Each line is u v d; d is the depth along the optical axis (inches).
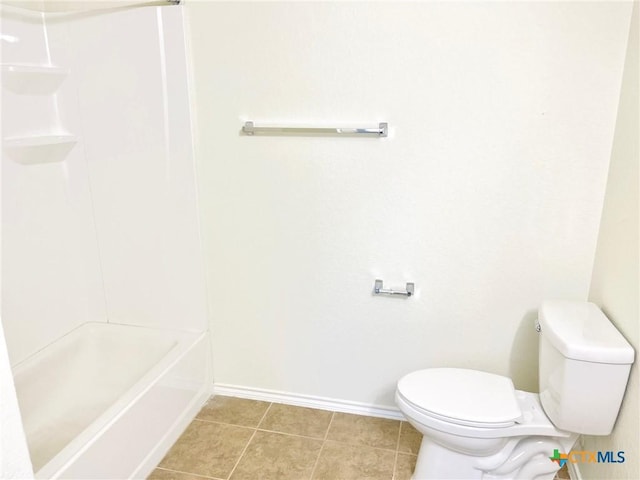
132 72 84.0
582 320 68.0
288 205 85.3
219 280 92.1
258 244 88.4
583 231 75.9
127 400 72.8
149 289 95.0
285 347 93.0
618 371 60.7
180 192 88.0
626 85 67.2
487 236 79.4
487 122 74.9
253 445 84.0
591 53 69.3
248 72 80.7
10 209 80.7
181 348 88.1
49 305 89.8
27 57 81.8
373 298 86.5
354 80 77.4
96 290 97.4
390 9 73.5
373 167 80.4
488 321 83.2
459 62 73.4
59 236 91.0
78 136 89.2
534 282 79.7
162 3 79.7
